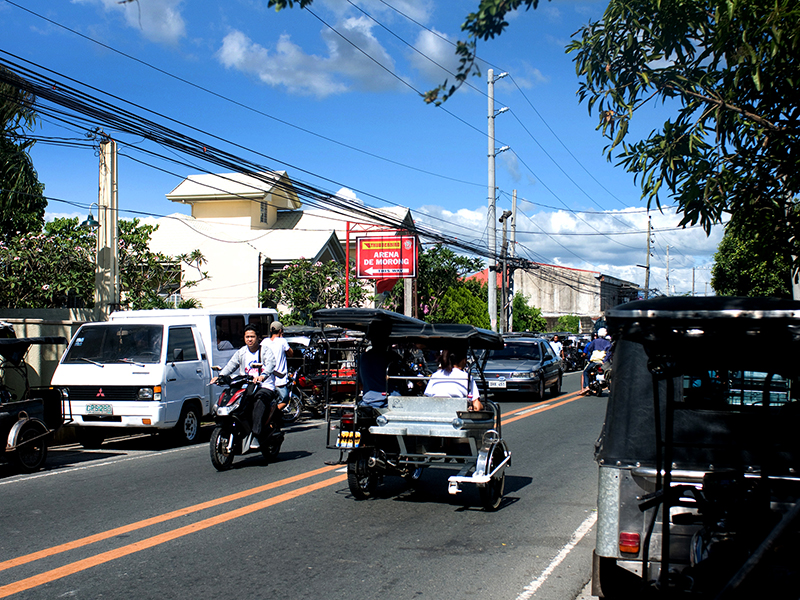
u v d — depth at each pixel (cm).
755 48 534
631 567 411
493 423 757
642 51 568
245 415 973
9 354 1010
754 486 385
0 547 598
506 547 616
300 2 294
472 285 4425
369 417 757
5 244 1953
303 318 2892
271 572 540
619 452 419
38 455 959
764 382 413
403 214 4009
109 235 1597
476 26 282
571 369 3794
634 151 594
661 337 382
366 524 686
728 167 580
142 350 1206
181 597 484
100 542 614
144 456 1095
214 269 3266
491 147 3050
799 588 296
